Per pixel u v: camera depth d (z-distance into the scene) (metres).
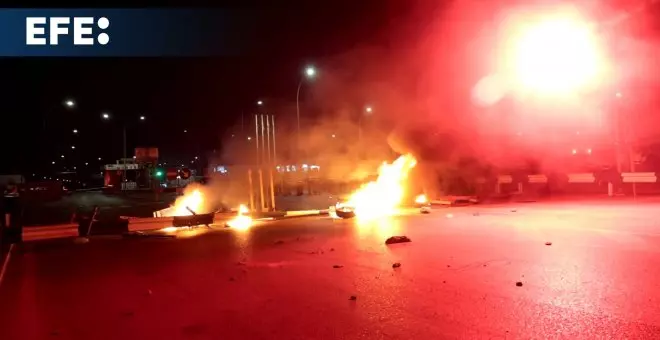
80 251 15.12
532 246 12.34
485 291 8.11
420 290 8.33
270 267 10.90
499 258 10.88
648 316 6.53
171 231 19.53
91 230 18.94
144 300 8.50
